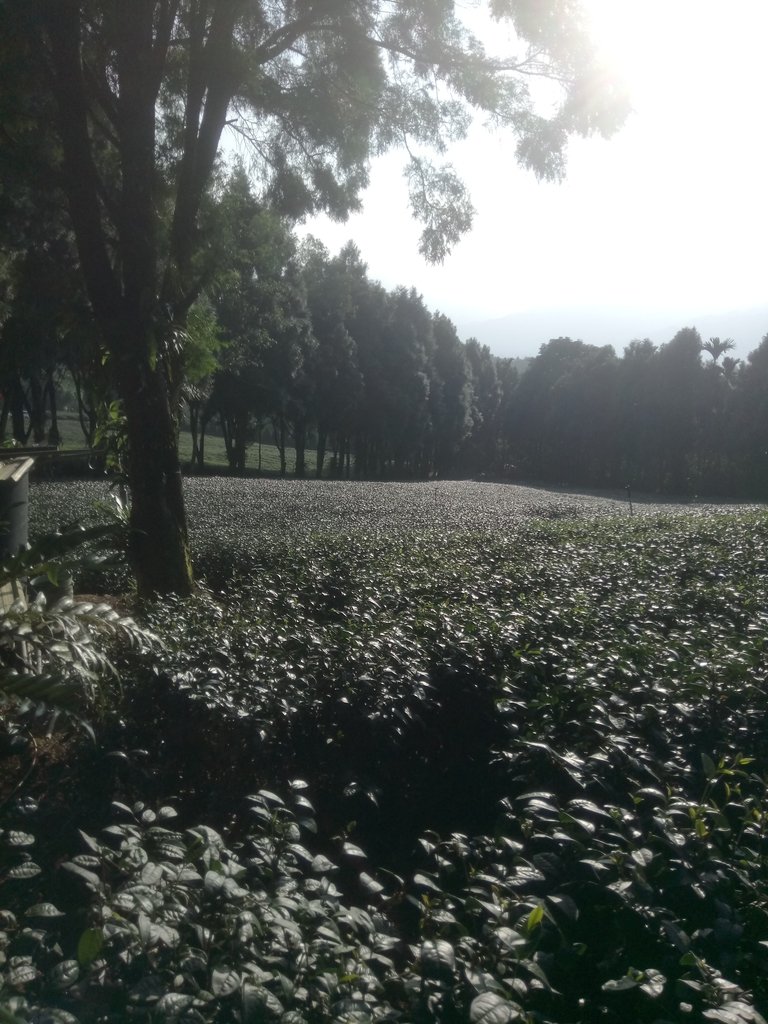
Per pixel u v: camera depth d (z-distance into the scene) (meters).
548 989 2.63
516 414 73.50
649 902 2.90
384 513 23.52
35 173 9.09
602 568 10.45
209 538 14.23
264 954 2.71
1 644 4.59
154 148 9.65
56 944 2.78
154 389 9.57
